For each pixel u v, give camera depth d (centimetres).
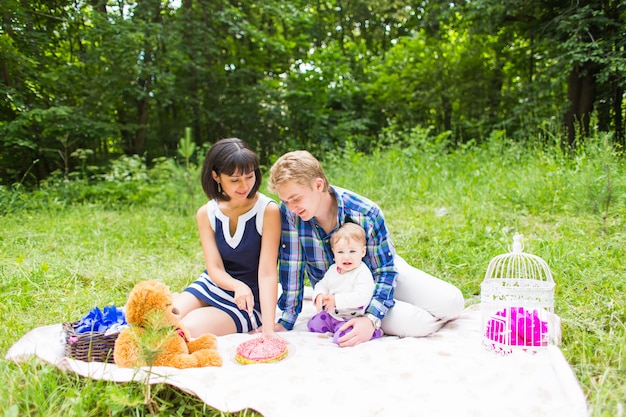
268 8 1135
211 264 271
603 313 275
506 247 406
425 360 222
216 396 188
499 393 191
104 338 218
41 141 921
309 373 212
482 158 788
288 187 240
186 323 252
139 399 180
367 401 188
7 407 181
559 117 856
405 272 279
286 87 1271
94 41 943
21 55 818
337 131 1250
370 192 686
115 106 1110
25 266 396
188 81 1152
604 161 473
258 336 251
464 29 1066
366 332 253
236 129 1252
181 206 711
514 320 231
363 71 1465
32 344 233
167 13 1130
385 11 1539
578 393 174
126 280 383
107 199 795
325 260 277
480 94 1230
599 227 443
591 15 756
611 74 746
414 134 904
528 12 894
